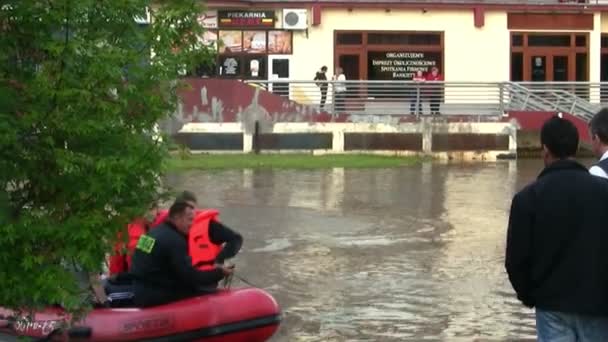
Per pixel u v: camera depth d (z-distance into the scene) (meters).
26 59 6.19
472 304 12.89
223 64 42.53
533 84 37.25
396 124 34.56
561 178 6.56
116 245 6.56
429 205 22.61
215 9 42.28
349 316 12.24
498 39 43.88
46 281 6.18
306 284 14.21
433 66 43.59
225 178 27.27
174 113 6.75
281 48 42.75
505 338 11.12
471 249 17.11
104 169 6.15
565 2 45.44
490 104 37.47
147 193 6.51
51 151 6.14
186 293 9.63
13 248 6.19
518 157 36.16
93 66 6.10
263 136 34.00
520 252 6.53
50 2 6.07
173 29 6.55
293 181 26.84
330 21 43.00
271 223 19.84
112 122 6.24
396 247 17.30
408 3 43.19
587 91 40.38
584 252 6.49
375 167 30.75
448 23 43.59
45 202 6.30
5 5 6.04
